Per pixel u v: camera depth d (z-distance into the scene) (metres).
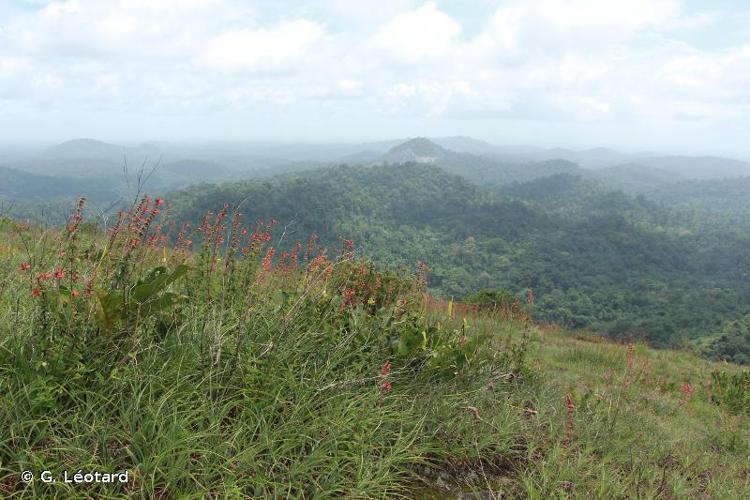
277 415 2.82
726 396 7.27
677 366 10.78
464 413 3.51
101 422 2.32
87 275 2.83
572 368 7.88
